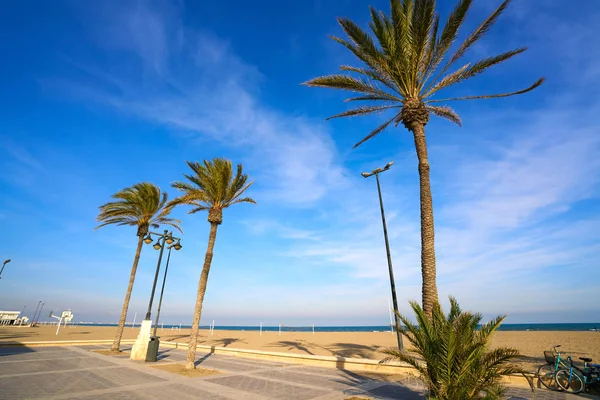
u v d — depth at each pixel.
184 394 8.55
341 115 12.19
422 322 6.45
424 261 8.34
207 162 15.52
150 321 17.17
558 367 9.35
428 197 8.95
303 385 9.98
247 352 18.70
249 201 16.19
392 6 9.31
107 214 19.61
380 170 16.38
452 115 11.66
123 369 12.79
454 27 9.69
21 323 65.81
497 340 27.86
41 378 10.14
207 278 14.36
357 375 11.96
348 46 10.73
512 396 8.17
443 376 5.89
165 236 18.50
